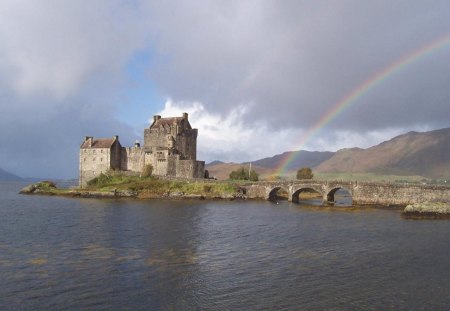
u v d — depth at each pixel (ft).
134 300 135.23
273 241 234.17
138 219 315.37
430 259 192.34
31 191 618.03
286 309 129.80
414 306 133.08
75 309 127.24
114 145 624.18
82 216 330.75
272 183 523.29
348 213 371.35
